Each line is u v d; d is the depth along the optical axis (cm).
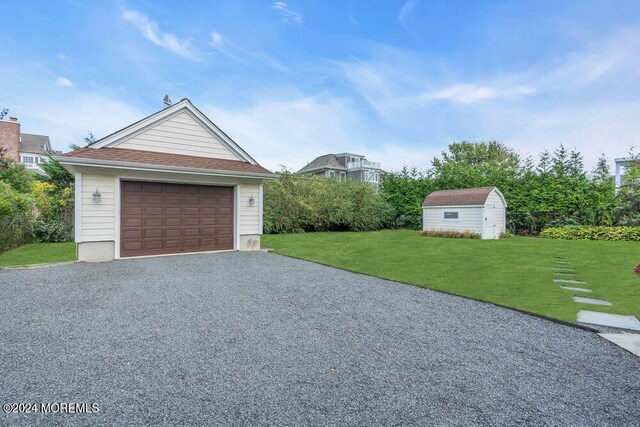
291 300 578
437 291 653
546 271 830
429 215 1756
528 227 1791
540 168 1852
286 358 355
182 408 262
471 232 1574
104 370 323
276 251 1160
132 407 263
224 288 648
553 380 319
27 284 648
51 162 1806
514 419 256
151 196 1020
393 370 333
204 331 429
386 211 2170
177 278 724
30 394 280
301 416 254
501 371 335
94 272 768
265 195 1808
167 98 1226
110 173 945
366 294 627
